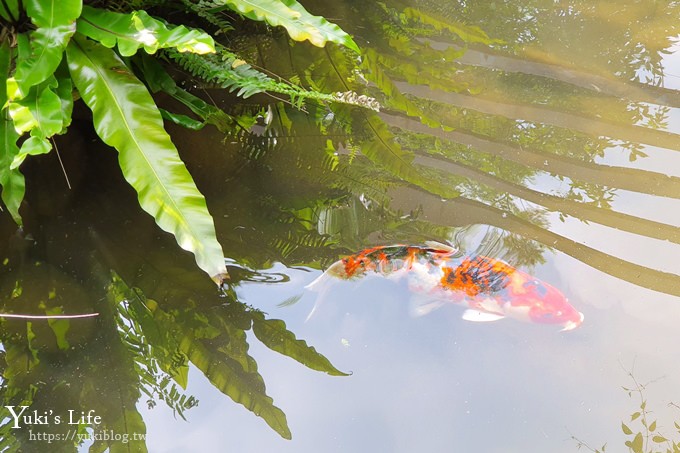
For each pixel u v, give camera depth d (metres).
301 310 2.26
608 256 2.46
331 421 1.94
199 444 1.90
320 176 2.76
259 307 2.27
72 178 2.65
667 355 2.09
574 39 3.87
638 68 3.63
